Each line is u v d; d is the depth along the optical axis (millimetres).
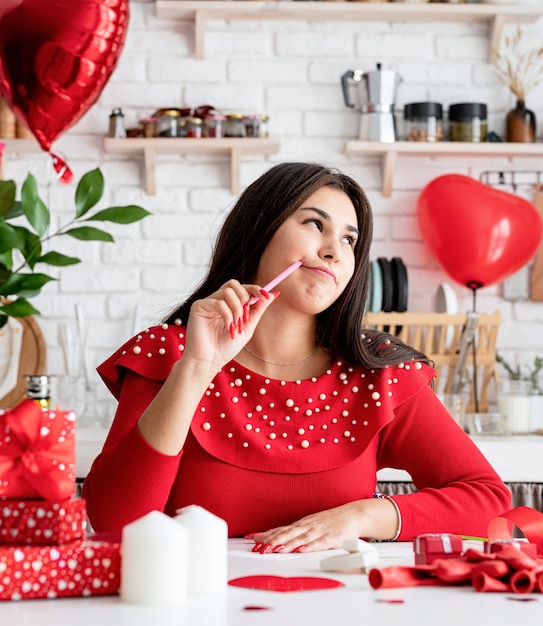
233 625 799
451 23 3281
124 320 3184
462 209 2951
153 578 879
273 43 3242
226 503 1493
